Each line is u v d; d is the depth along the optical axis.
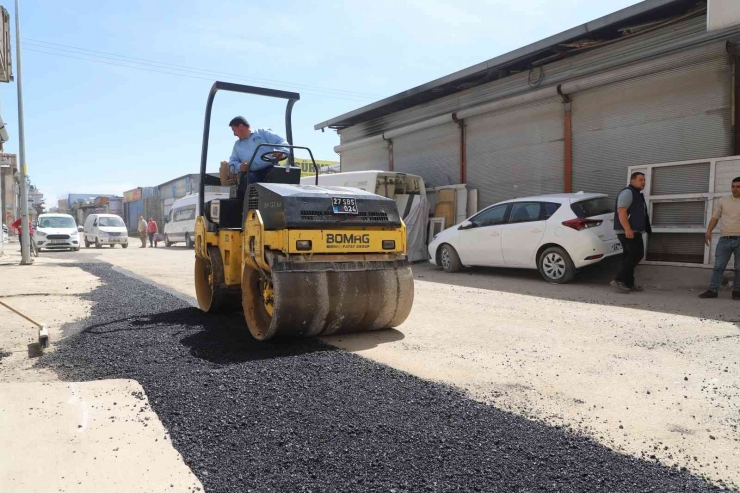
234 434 3.10
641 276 9.91
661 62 10.43
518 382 4.16
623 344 5.37
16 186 39.59
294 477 2.61
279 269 4.97
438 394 3.78
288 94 6.84
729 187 9.41
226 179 6.80
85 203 71.62
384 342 5.46
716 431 3.22
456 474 2.63
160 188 46.22
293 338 5.45
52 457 2.82
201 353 4.85
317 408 3.49
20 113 15.65
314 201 5.23
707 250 9.66
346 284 5.23
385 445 2.95
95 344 5.21
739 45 9.46
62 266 14.50
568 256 9.64
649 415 3.47
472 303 7.92
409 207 14.66
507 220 10.82
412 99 16.78
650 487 2.53
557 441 3.01
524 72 13.60
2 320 6.48
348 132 20.61
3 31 12.87
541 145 13.18
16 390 3.83
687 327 6.08
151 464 2.75
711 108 9.94
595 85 11.70
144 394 3.75
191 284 10.58
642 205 8.74
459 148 15.48
